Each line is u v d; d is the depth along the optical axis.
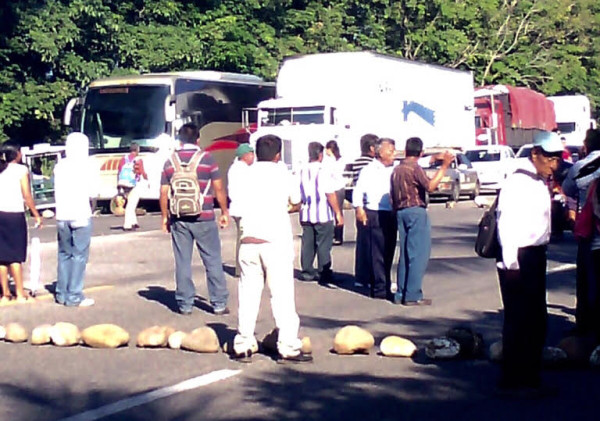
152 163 30.95
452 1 52.53
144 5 43.34
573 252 20.16
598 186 10.38
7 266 14.12
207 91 33.41
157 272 17.47
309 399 8.77
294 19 47.75
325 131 31.25
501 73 54.84
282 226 9.98
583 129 51.34
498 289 15.35
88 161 13.80
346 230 24.83
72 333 11.18
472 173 36.88
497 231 8.48
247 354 10.23
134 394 8.98
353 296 14.73
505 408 8.41
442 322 12.48
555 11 55.78
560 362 9.85
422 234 13.76
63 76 40.25
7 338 11.45
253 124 34.44
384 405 8.55
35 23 37.72
